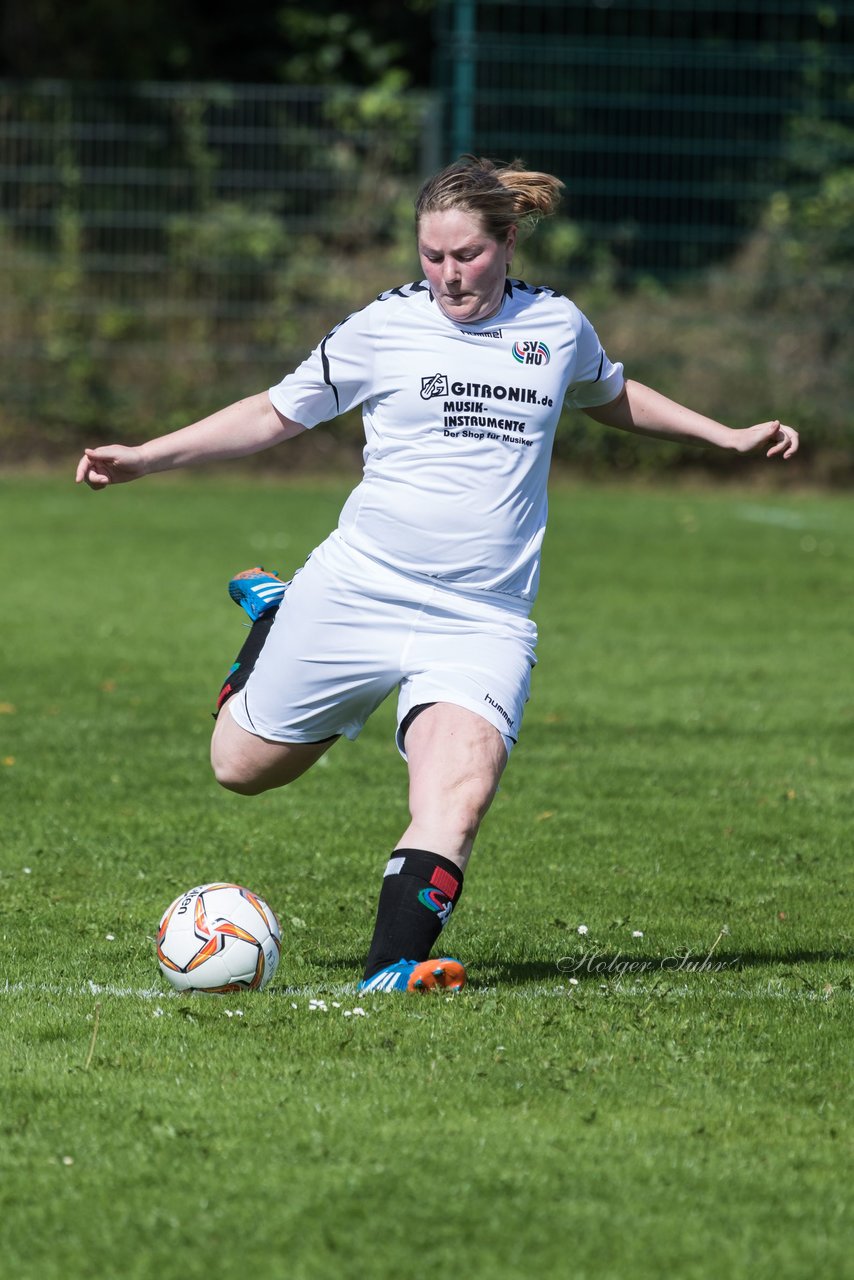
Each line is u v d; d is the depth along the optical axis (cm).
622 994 1698
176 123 7888
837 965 1839
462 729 1617
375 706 1703
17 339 7856
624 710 3519
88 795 2720
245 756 1717
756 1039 1541
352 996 1636
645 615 4694
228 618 4519
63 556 5503
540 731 3316
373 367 1641
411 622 1636
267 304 7856
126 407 7888
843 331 7888
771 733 3306
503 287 1639
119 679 3731
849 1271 1084
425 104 7844
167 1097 1372
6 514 6444
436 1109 1345
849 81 8281
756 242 7956
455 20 8881
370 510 1645
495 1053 1473
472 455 1619
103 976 1778
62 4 9494
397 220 7925
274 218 7900
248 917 1703
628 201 8212
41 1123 1313
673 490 7831
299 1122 1312
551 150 8206
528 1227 1134
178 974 1686
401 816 2630
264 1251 1103
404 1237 1120
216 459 1670
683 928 2011
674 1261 1092
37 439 7888
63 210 7844
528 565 1664
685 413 1769
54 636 4216
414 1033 1522
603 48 8269
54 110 7819
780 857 2397
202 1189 1191
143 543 5797
